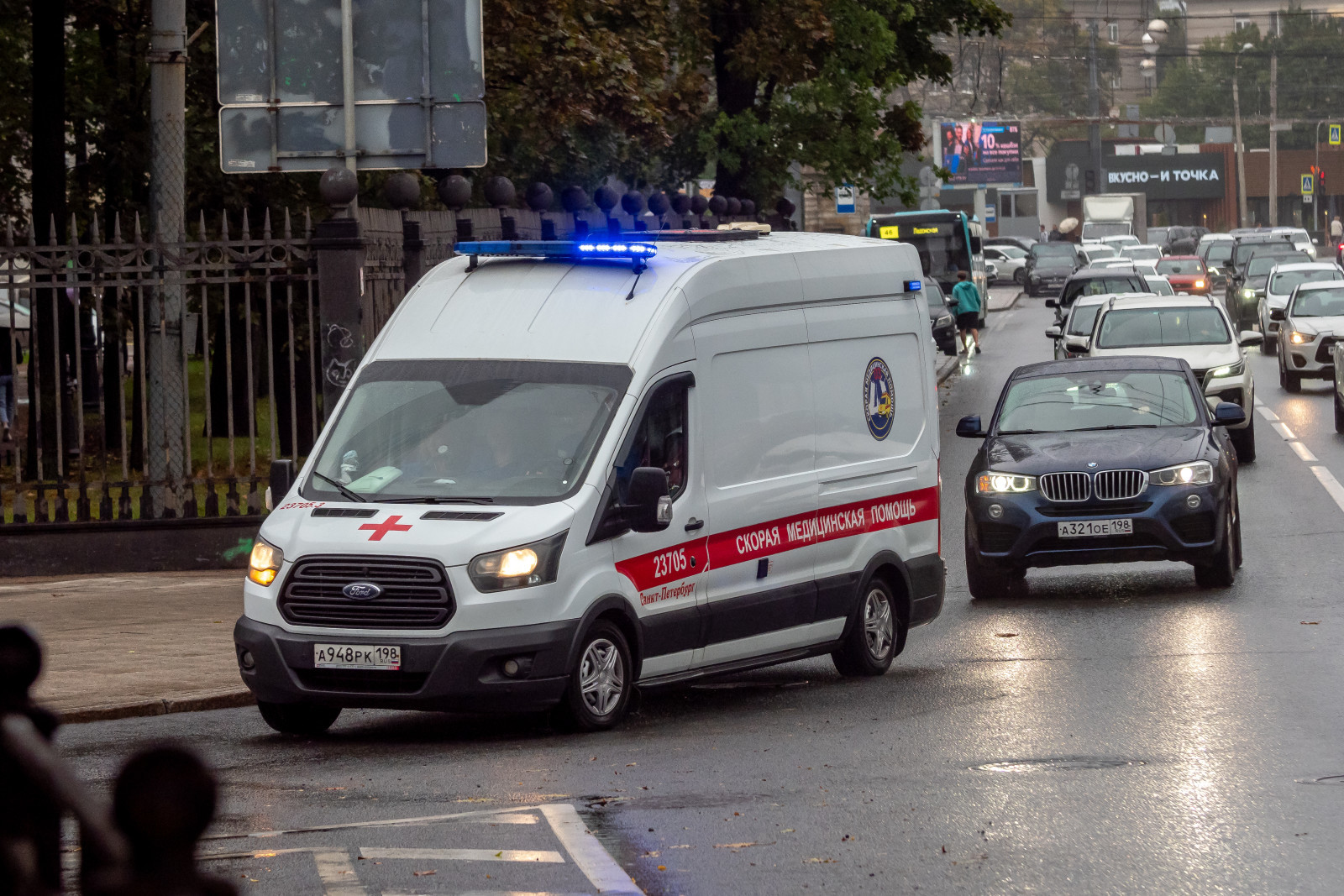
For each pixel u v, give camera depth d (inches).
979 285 7081.7
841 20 4293.8
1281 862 748.0
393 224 1958.7
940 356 5369.1
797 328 1348.4
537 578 1105.4
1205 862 752.3
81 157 3358.8
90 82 3341.5
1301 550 1993.1
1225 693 1202.0
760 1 4178.2
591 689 1143.0
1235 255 7844.5
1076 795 892.6
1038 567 1782.7
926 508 1491.1
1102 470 1748.3
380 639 1101.1
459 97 1879.9
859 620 1387.8
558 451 1168.2
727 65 4269.2
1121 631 1539.1
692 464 1229.7
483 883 748.0
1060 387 1947.6
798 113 4325.8
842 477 1382.9
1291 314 4274.1
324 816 893.8
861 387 1419.8
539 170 3868.1
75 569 1900.8
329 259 1838.1
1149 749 1013.2
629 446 1176.8
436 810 902.4
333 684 1117.1
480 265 1305.4
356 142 1894.7
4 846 340.2
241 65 1884.8
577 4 3572.8
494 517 1119.0
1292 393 4160.9
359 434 1216.2
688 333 1238.9
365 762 1060.5
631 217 2380.7
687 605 1222.9
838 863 767.1
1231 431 2864.2
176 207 1971.0
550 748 1087.6
